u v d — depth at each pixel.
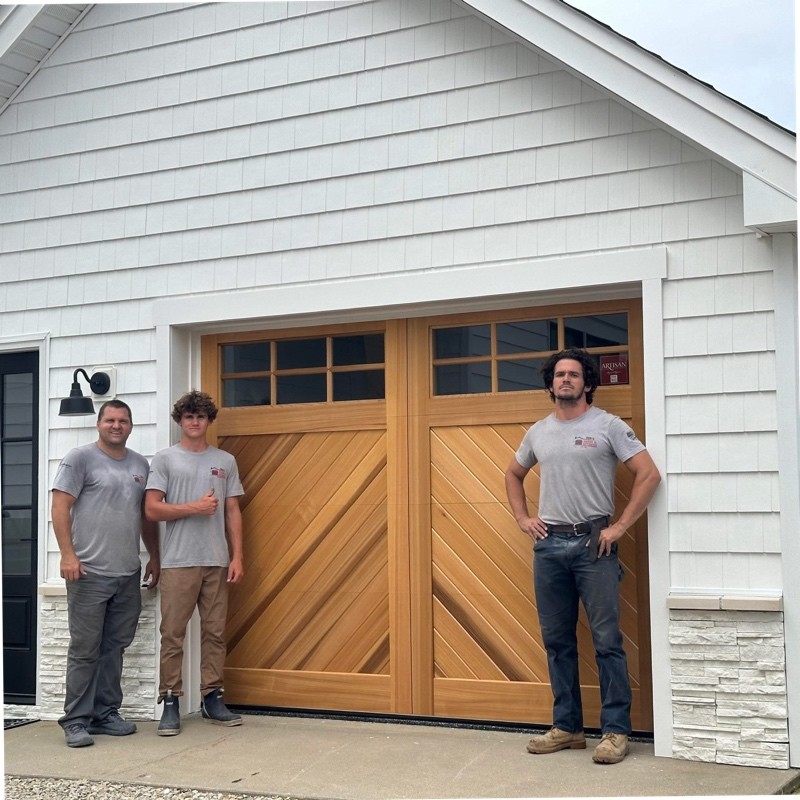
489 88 5.72
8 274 6.93
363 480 6.10
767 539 4.98
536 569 5.23
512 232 5.62
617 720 5.03
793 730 4.85
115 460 6.00
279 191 6.21
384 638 5.98
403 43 5.95
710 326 5.16
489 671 5.73
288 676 6.18
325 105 6.12
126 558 5.93
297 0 6.24
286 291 6.11
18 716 6.57
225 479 6.12
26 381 6.94
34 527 6.79
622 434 5.11
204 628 6.02
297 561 6.21
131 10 6.69
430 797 4.49
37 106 6.93
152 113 6.60
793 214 4.75
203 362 6.55
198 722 6.07
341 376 6.20
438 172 5.82
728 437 5.08
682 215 5.26
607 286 5.43
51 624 6.52
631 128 5.39
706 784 4.59
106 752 5.48
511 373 5.79
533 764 4.96
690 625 5.05
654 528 5.16
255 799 4.61
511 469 5.39
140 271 6.55
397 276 5.86
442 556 5.87
